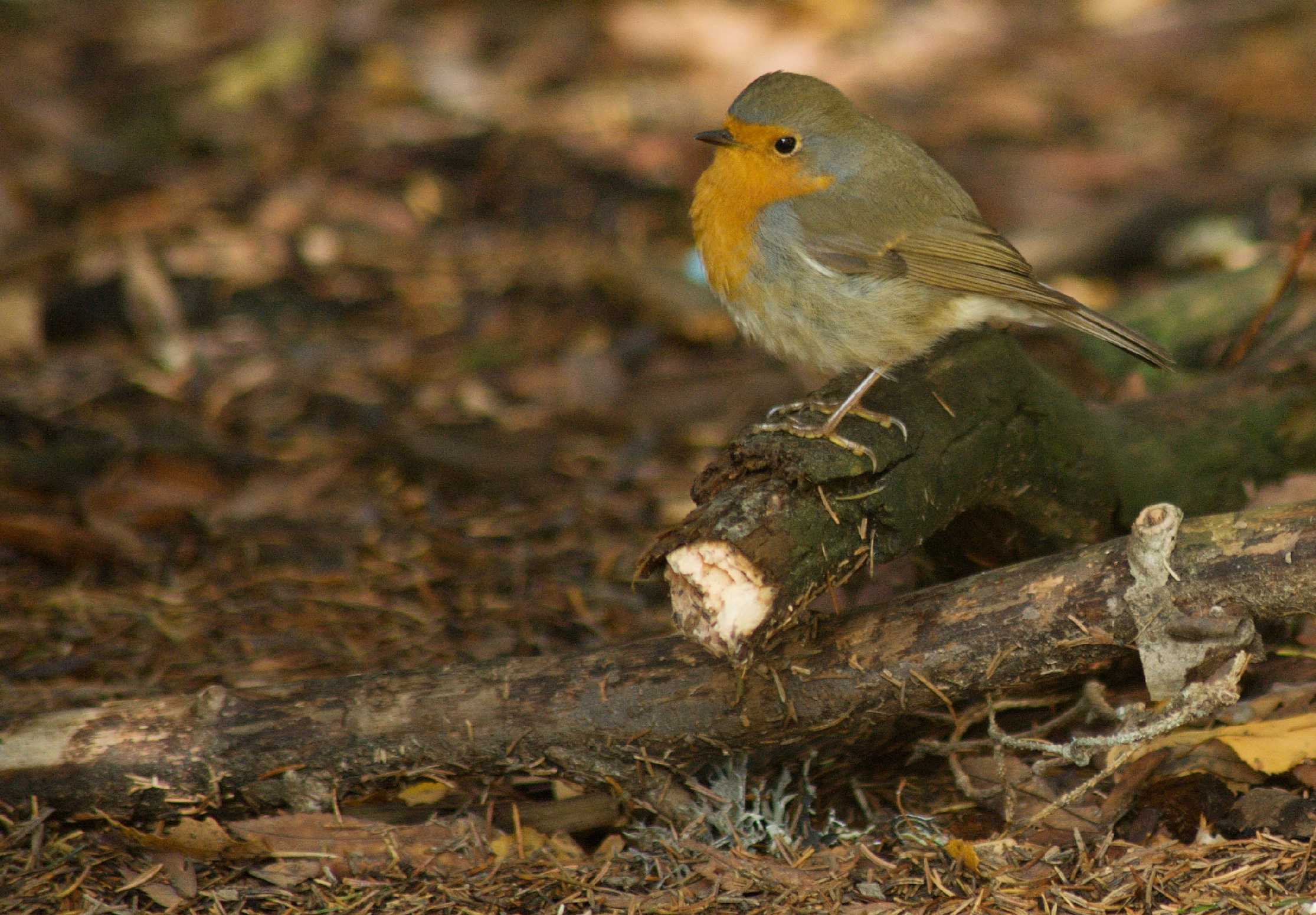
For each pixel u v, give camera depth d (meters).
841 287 7.95
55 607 8.95
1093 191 15.89
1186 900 5.82
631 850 6.54
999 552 8.09
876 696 6.36
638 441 11.84
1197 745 6.54
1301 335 9.46
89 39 18.38
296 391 12.34
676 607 5.98
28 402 11.80
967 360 7.36
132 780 6.52
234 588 9.27
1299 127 16.95
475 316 13.80
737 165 8.11
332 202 15.44
